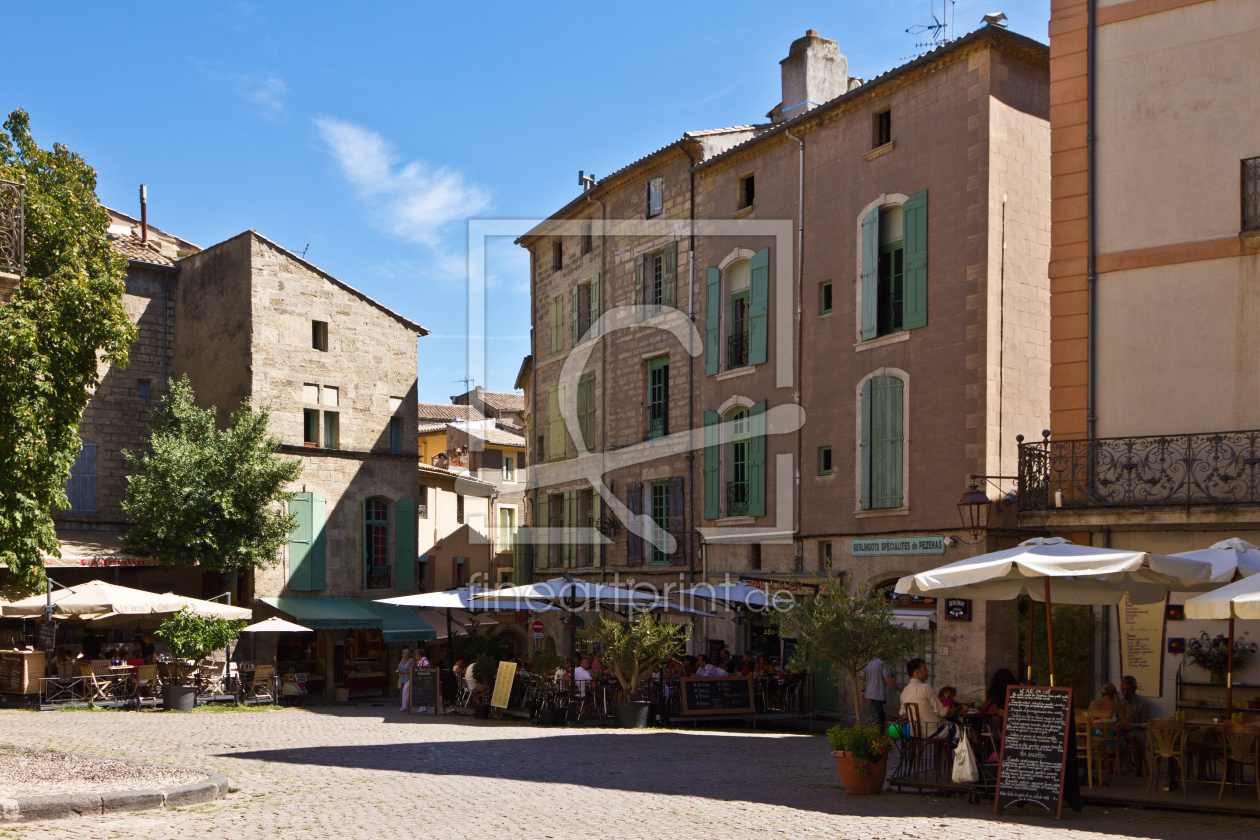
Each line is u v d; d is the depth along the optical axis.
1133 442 16.41
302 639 34.50
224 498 29.67
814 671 23.33
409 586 36.31
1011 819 10.38
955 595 13.27
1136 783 12.60
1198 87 16.56
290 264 34.41
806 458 25.48
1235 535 15.40
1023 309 21.91
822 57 30.11
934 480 22.22
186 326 35.62
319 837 8.98
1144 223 16.91
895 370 23.22
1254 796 11.52
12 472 23.16
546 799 11.25
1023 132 22.12
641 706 21.30
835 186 25.16
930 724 12.90
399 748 16.22
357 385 35.81
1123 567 10.93
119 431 33.91
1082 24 17.70
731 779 13.09
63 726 18.69
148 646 28.50
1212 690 15.38
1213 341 16.11
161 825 9.31
